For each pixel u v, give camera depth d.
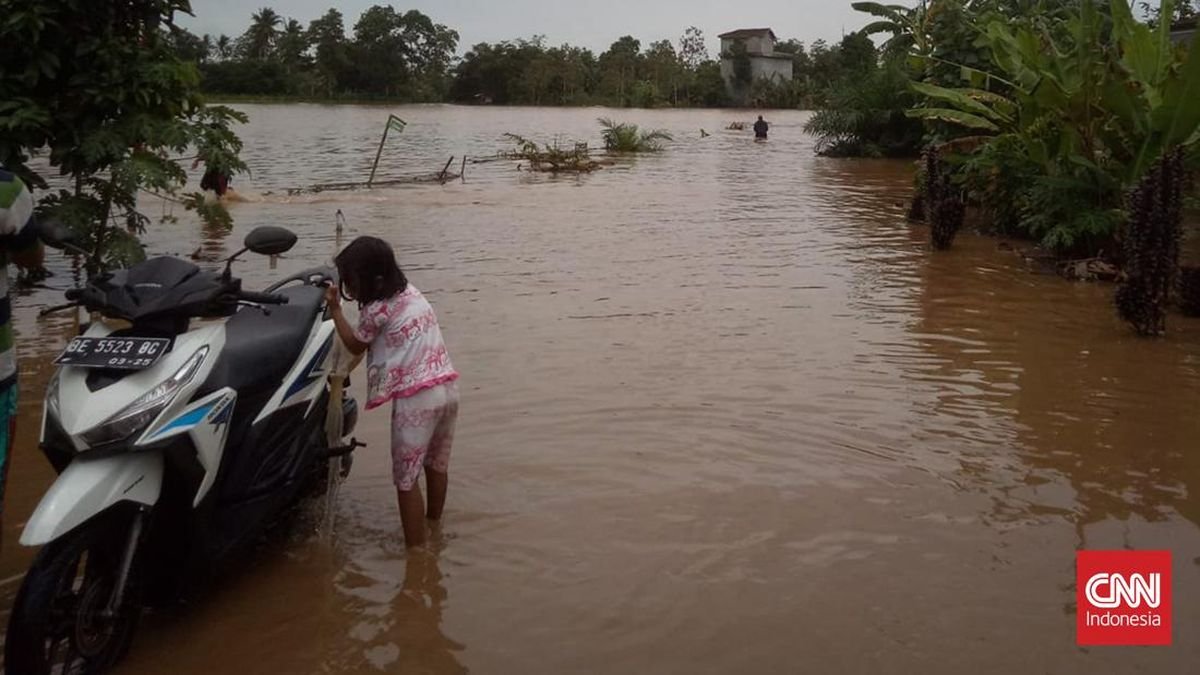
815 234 13.76
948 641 3.86
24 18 7.35
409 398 4.56
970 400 6.55
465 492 5.21
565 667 3.73
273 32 97.12
